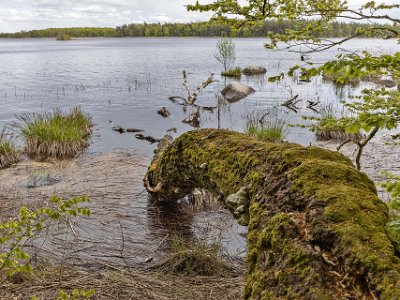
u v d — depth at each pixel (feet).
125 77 92.99
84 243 17.84
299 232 8.09
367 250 6.83
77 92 70.95
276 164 10.66
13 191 24.56
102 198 23.39
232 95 66.18
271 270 8.03
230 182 12.72
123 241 17.40
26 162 31.35
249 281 8.54
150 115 52.85
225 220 20.44
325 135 39.14
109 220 20.35
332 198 8.32
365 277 6.56
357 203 8.11
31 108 55.98
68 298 8.52
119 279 13.83
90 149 36.06
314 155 10.57
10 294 12.57
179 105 59.77
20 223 8.59
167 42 398.62
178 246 17.19
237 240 18.43
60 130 35.45
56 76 95.25
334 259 7.22
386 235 7.23
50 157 32.86
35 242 17.48
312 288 6.97
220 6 11.70
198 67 116.88
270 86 78.02
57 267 15.21
